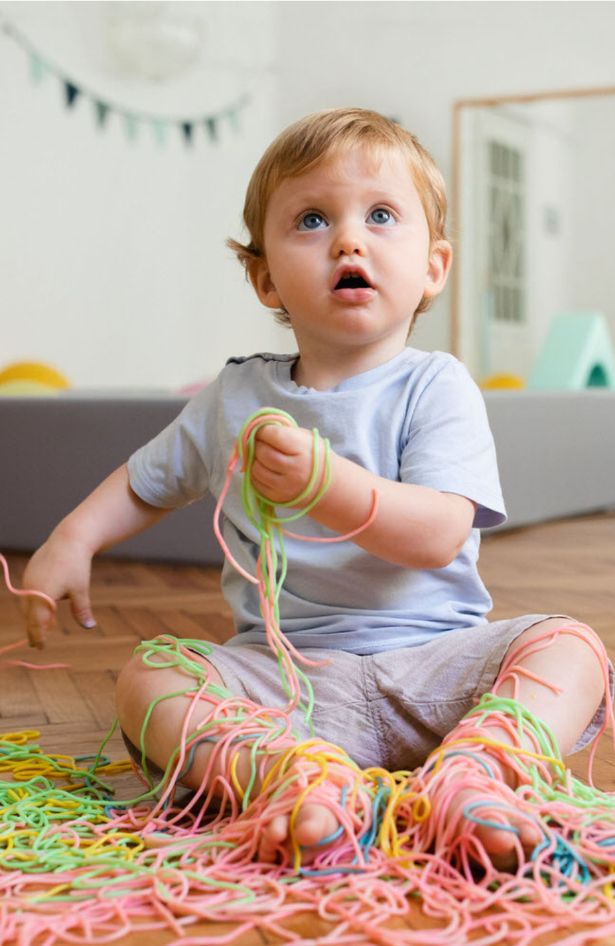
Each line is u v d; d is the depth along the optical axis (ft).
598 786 3.11
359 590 3.19
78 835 2.72
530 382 13.19
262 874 2.48
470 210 17.67
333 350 3.34
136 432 7.86
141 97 15.28
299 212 3.23
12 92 13.46
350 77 17.95
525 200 17.52
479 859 2.42
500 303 17.61
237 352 17.16
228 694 2.95
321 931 2.21
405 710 3.05
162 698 2.93
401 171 3.26
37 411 8.21
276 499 2.75
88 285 14.53
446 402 3.22
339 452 3.22
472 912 2.27
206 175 16.46
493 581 6.98
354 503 2.78
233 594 3.42
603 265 17.26
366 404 3.25
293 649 2.92
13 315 13.55
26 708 4.09
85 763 3.45
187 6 15.67
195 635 5.44
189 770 2.86
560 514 10.25
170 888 2.42
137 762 3.13
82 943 2.18
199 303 16.40
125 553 8.13
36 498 8.31
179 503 3.70
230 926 2.26
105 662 4.83
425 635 3.18
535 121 17.44
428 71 17.83
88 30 14.40
